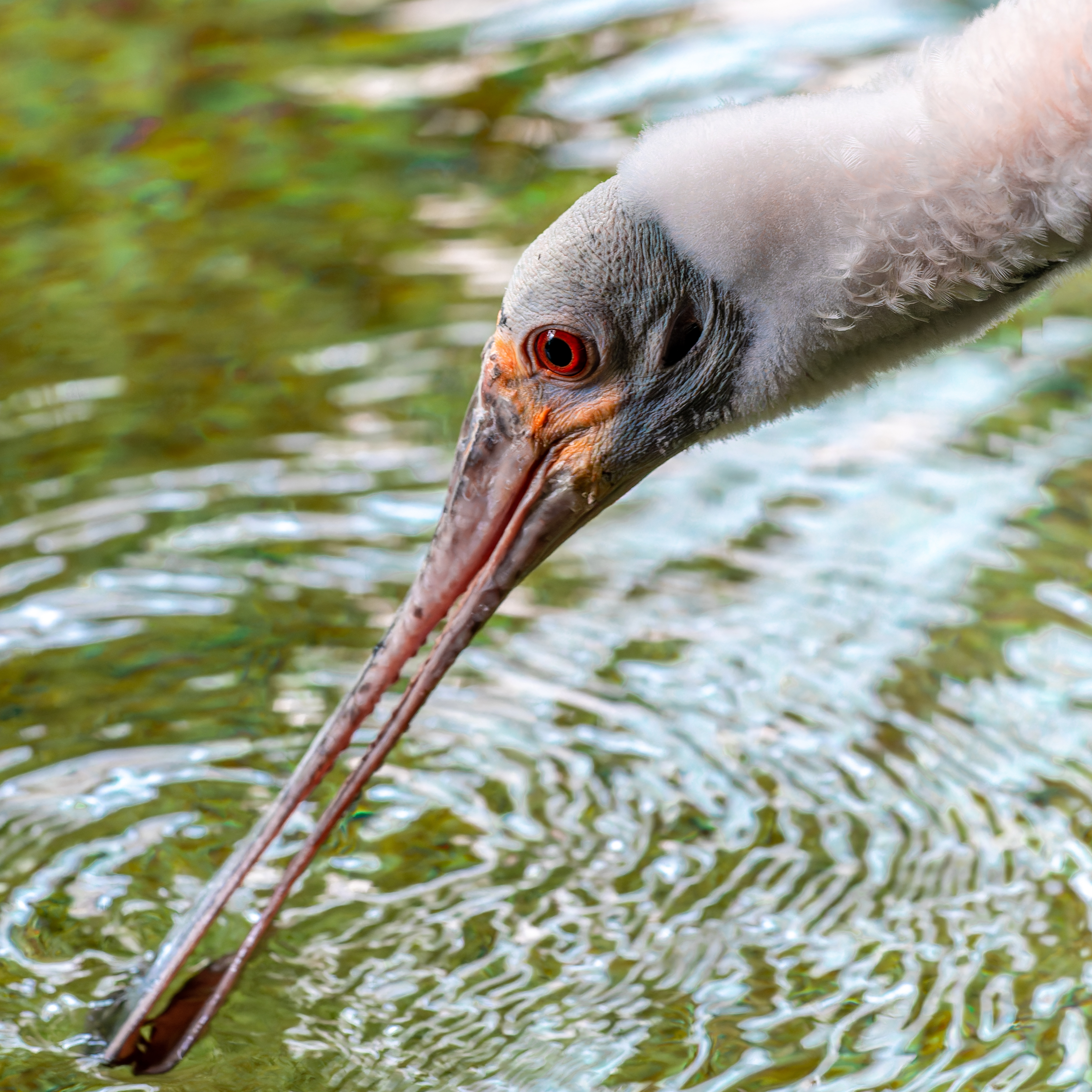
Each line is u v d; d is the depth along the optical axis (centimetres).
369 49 1563
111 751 837
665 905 746
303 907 753
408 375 1125
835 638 905
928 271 655
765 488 1037
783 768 820
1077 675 872
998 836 777
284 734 848
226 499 1020
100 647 906
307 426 1080
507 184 1352
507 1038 684
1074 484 1016
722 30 1548
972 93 635
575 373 704
